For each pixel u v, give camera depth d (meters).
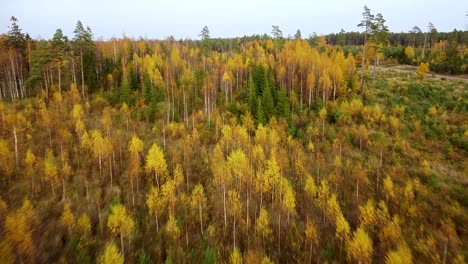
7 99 67.00
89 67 77.81
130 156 46.69
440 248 29.20
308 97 72.81
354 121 58.62
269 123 59.34
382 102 63.97
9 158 41.59
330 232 34.78
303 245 33.78
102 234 32.19
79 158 45.94
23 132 50.44
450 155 44.94
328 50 104.62
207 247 32.38
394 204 37.00
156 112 65.25
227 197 40.50
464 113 55.38
